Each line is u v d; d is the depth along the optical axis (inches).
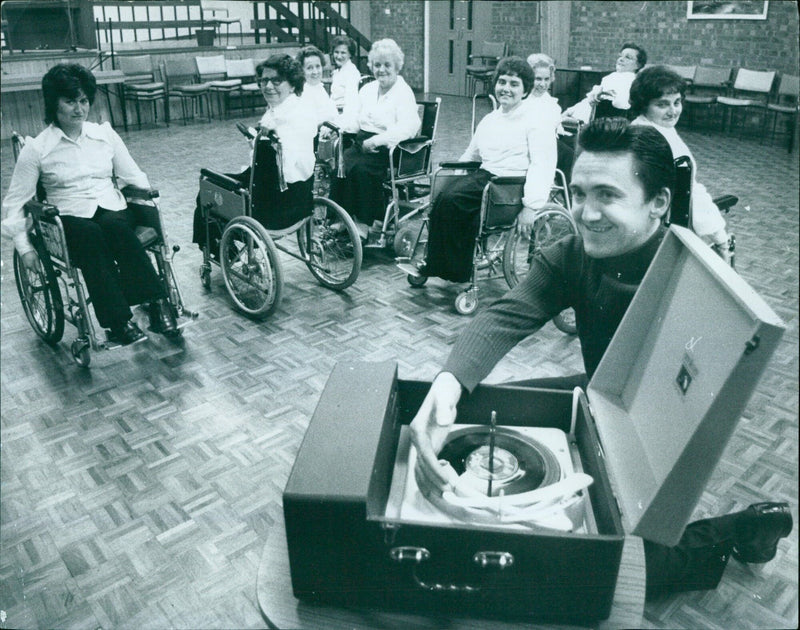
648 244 42.4
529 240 129.3
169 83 347.6
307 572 29.9
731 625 52.1
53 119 102.3
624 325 36.5
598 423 34.4
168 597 64.3
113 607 63.2
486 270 149.2
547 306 46.6
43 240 105.1
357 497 27.8
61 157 102.3
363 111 161.2
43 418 95.4
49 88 100.0
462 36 334.0
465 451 34.8
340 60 206.1
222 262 128.0
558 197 141.3
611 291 44.2
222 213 130.6
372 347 115.6
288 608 31.0
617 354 37.0
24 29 260.7
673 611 53.7
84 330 107.1
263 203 125.6
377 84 159.8
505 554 27.9
